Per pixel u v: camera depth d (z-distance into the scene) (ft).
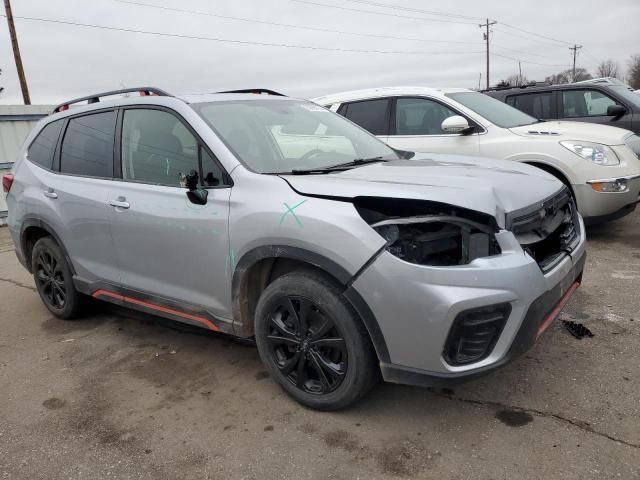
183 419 10.02
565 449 8.30
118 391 11.25
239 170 10.14
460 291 7.92
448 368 8.21
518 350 8.37
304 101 14.20
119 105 12.76
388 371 8.66
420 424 9.27
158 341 13.69
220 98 12.15
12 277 21.11
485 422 9.18
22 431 10.00
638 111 25.48
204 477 8.39
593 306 13.52
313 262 8.89
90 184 12.89
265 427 9.55
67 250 13.96
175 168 11.18
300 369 9.77
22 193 14.97
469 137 20.26
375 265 8.31
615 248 18.44
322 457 8.63
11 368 12.77
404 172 10.16
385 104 22.61
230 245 9.98
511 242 8.43
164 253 11.27
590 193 18.02
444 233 8.41
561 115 27.50
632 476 7.63
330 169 10.56
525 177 10.36
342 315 8.84
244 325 10.48
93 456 9.11
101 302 16.10
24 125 39.93
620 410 9.14
